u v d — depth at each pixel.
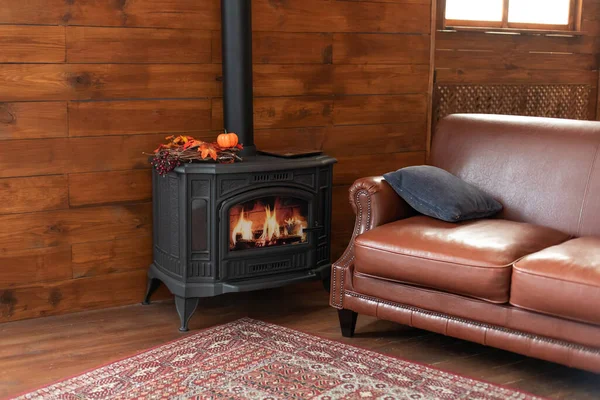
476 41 4.54
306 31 3.78
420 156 4.27
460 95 4.48
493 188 3.28
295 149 3.54
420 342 3.07
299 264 3.34
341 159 3.99
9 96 3.12
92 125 3.31
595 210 3.00
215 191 3.09
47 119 3.21
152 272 3.43
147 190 3.48
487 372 2.78
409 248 2.80
